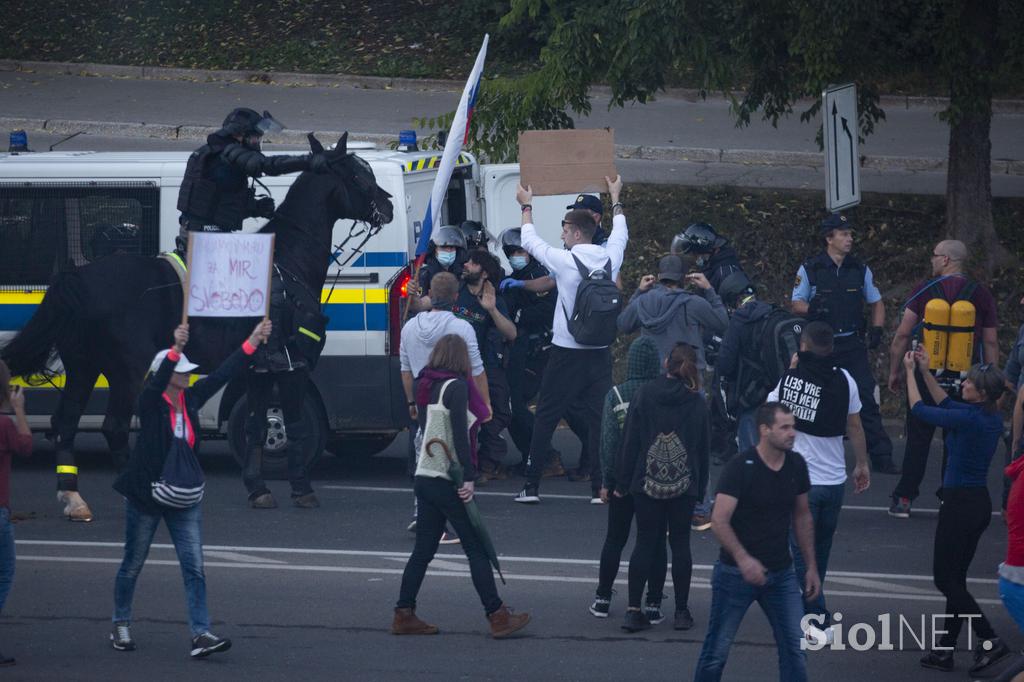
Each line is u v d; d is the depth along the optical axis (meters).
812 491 27.11
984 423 26.02
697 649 27.09
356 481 43.88
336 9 104.62
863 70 57.91
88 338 37.06
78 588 31.08
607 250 38.44
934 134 79.62
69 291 36.50
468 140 59.78
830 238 42.81
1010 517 23.53
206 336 37.81
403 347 36.34
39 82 95.25
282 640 27.41
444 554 34.81
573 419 43.44
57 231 42.62
